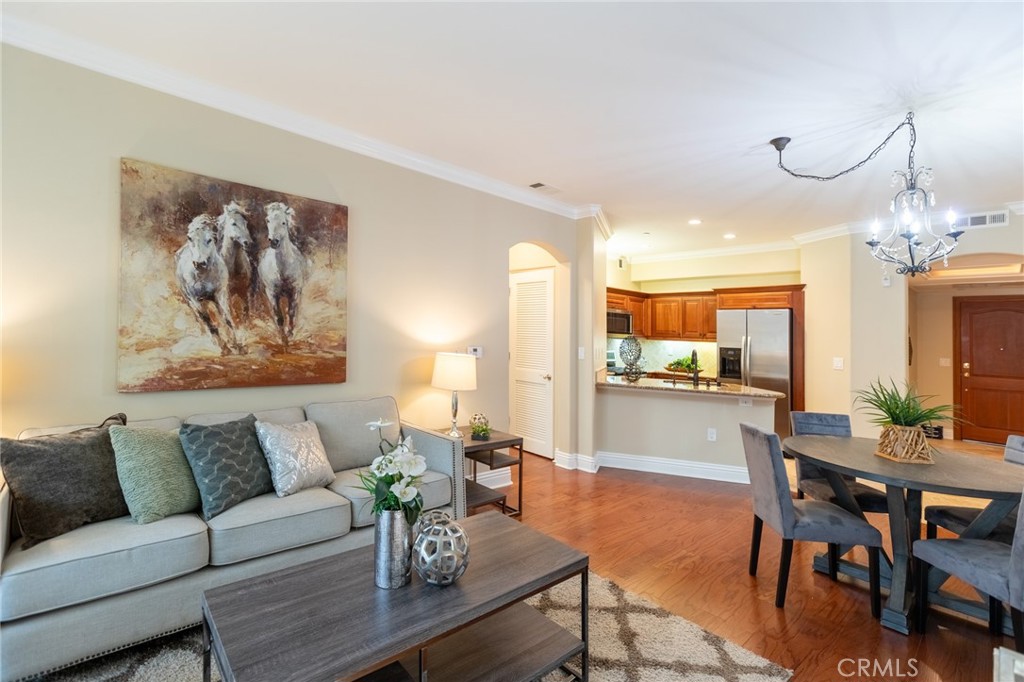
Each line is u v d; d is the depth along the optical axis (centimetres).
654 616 227
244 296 277
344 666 125
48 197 222
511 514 360
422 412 370
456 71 245
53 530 183
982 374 675
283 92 270
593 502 390
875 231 310
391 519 161
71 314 228
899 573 223
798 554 297
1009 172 364
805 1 187
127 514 205
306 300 302
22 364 217
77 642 172
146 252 245
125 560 179
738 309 625
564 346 509
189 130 261
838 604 240
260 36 219
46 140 221
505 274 429
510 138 324
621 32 211
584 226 489
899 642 211
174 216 253
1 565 162
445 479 285
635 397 498
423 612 148
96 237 233
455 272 390
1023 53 216
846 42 212
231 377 272
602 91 261
